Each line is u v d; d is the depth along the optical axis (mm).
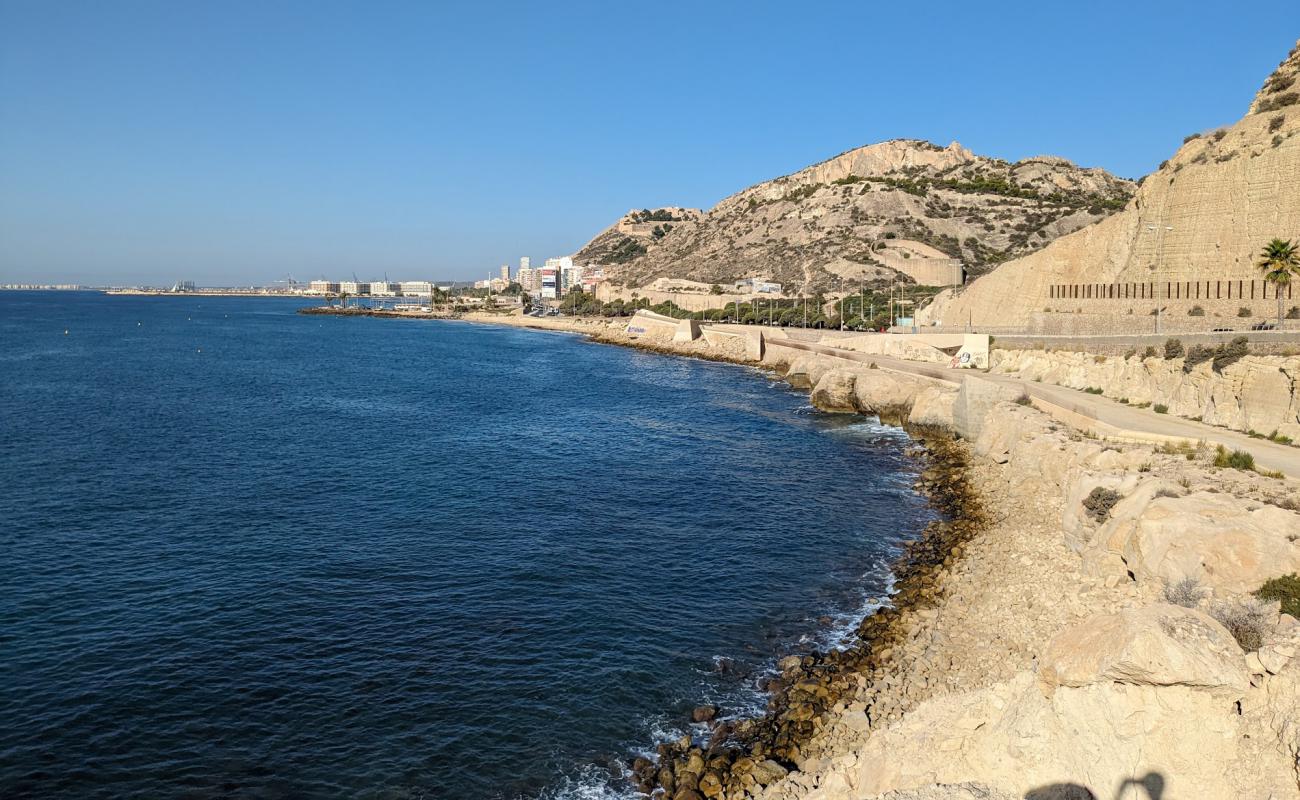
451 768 20109
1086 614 23438
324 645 25969
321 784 19484
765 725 21469
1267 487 26641
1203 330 51688
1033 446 40938
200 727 21516
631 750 20859
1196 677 11828
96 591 29734
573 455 54031
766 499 43156
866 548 35344
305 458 51969
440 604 29172
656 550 35062
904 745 14609
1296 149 51000
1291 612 18203
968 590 28531
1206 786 11625
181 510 39781
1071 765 12578
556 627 27469
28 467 48156
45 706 22203
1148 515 24062
